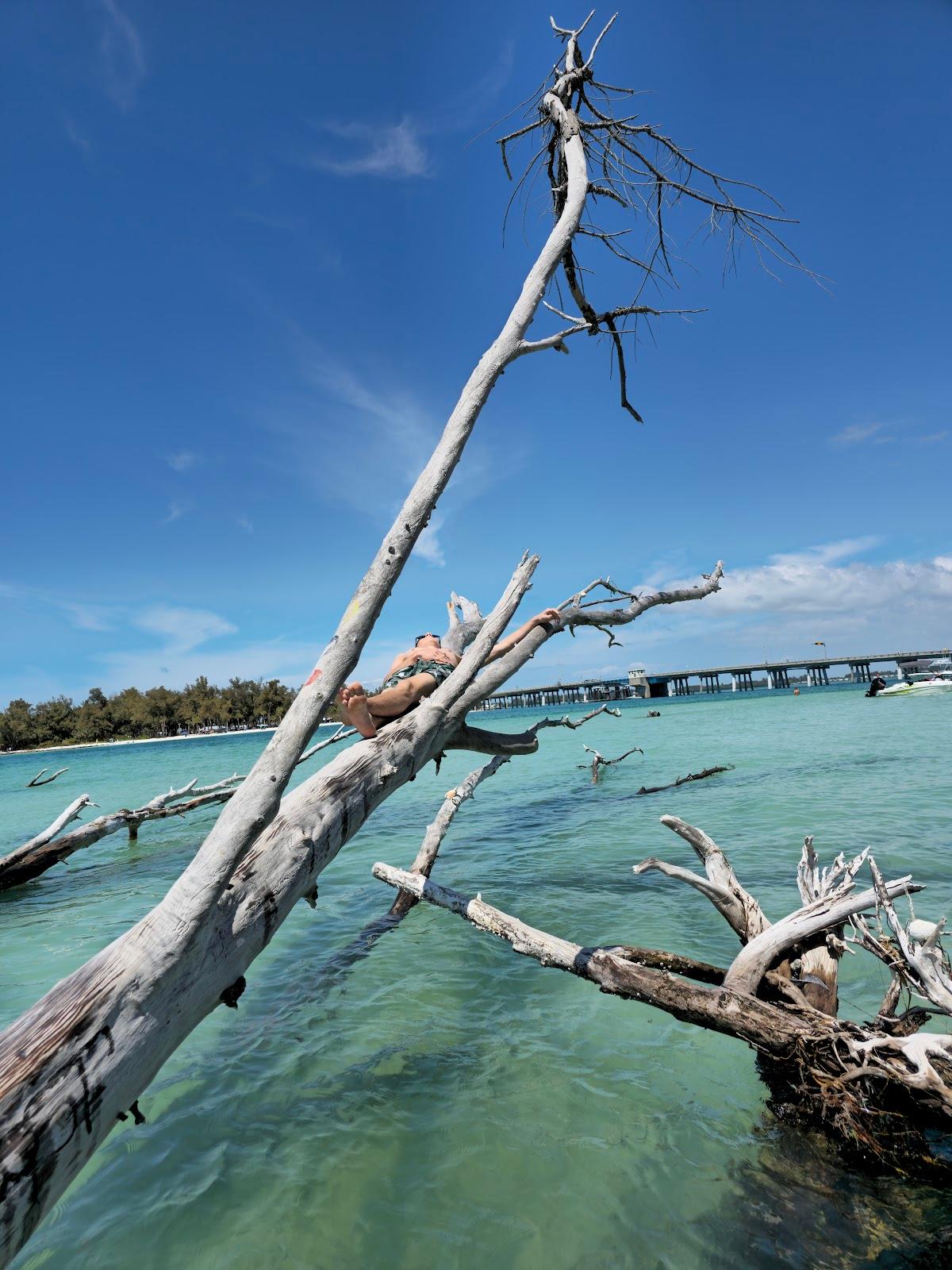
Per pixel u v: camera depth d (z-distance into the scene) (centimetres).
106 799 2227
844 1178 314
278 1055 456
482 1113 380
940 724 2662
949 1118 317
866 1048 331
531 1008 509
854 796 1258
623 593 411
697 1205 305
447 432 249
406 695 340
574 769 2172
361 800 247
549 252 290
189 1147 363
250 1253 289
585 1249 283
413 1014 507
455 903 463
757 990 400
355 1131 370
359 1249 288
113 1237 302
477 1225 300
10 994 588
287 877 215
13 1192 140
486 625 302
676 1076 407
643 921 676
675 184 369
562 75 368
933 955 339
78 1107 154
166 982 173
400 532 228
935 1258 264
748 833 1027
